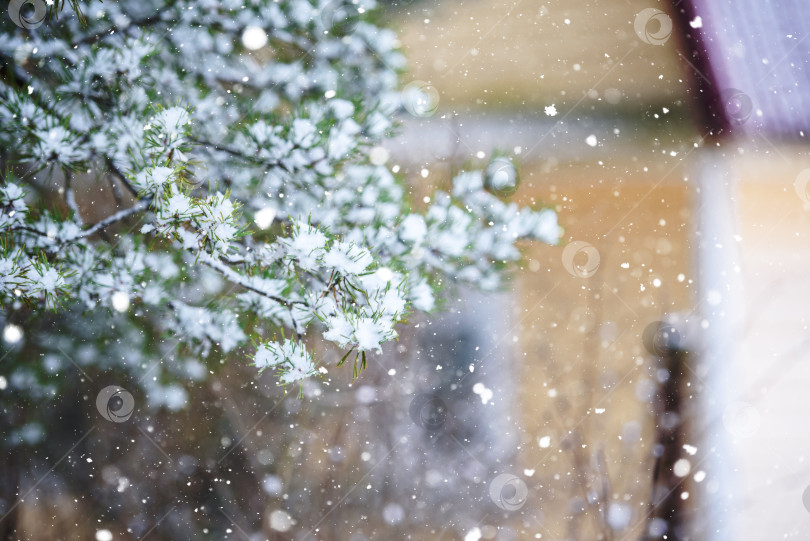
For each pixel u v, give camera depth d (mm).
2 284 2283
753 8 6523
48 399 3680
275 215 2580
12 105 2432
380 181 2600
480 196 2727
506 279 2705
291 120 2570
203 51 2775
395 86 2902
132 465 4223
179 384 3410
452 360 4910
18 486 3896
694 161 5777
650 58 6480
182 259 2664
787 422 4348
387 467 4445
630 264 5445
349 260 2211
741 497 4082
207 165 2572
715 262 5324
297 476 4355
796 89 5789
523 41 6848
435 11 7098
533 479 4465
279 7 2793
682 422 3938
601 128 6195
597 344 5062
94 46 2553
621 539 3635
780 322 4891
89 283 2508
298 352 2225
